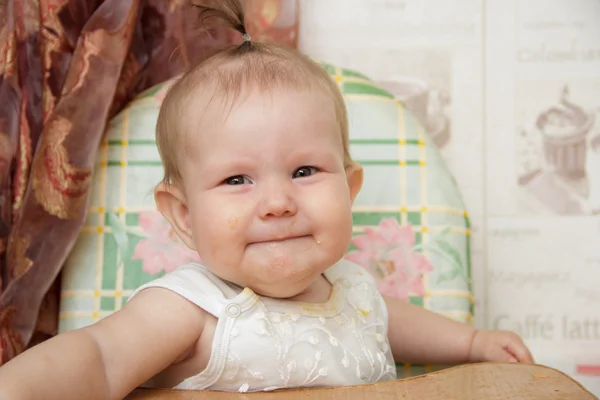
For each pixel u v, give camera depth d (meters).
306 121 0.79
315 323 0.83
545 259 1.28
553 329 1.28
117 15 1.03
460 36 1.29
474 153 1.29
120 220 1.02
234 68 0.82
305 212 0.77
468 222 1.09
